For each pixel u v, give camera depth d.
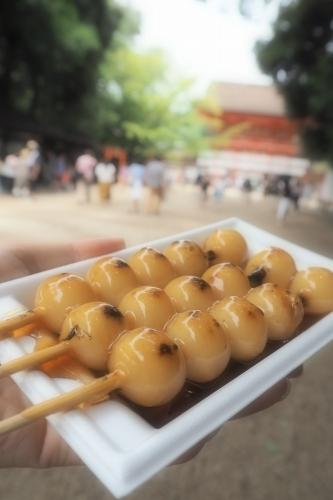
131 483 0.81
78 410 0.93
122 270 1.33
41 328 1.19
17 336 1.15
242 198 18.56
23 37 12.69
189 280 1.33
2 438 1.30
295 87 13.37
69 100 16.02
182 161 31.80
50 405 0.88
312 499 2.53
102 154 21.62
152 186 10.38
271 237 1.84
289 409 3.24
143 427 0.91
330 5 11.91
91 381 1.00
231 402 0.99
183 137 24.58
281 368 1.14
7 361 1.06
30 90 15.37
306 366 3.82
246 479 2.63
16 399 1.29
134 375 0.98
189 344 1.10
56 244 1.80
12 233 6.99
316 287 1.46
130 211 10.21
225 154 37.81
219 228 1.85
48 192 11.95
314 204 19.66
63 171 13.56
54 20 12.43
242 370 1.22
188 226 9.35
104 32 15.64
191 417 0.92
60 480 2.54
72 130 17.53
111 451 0.84
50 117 16.17
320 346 1.29
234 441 2.90
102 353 1.07
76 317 1.09
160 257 1.44
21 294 1.31
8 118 14.69
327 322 1.37
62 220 8.28
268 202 17.62
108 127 21.23
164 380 0.99
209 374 1.11
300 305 1.38
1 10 11.94
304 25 12.57
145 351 1.00
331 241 9.91
